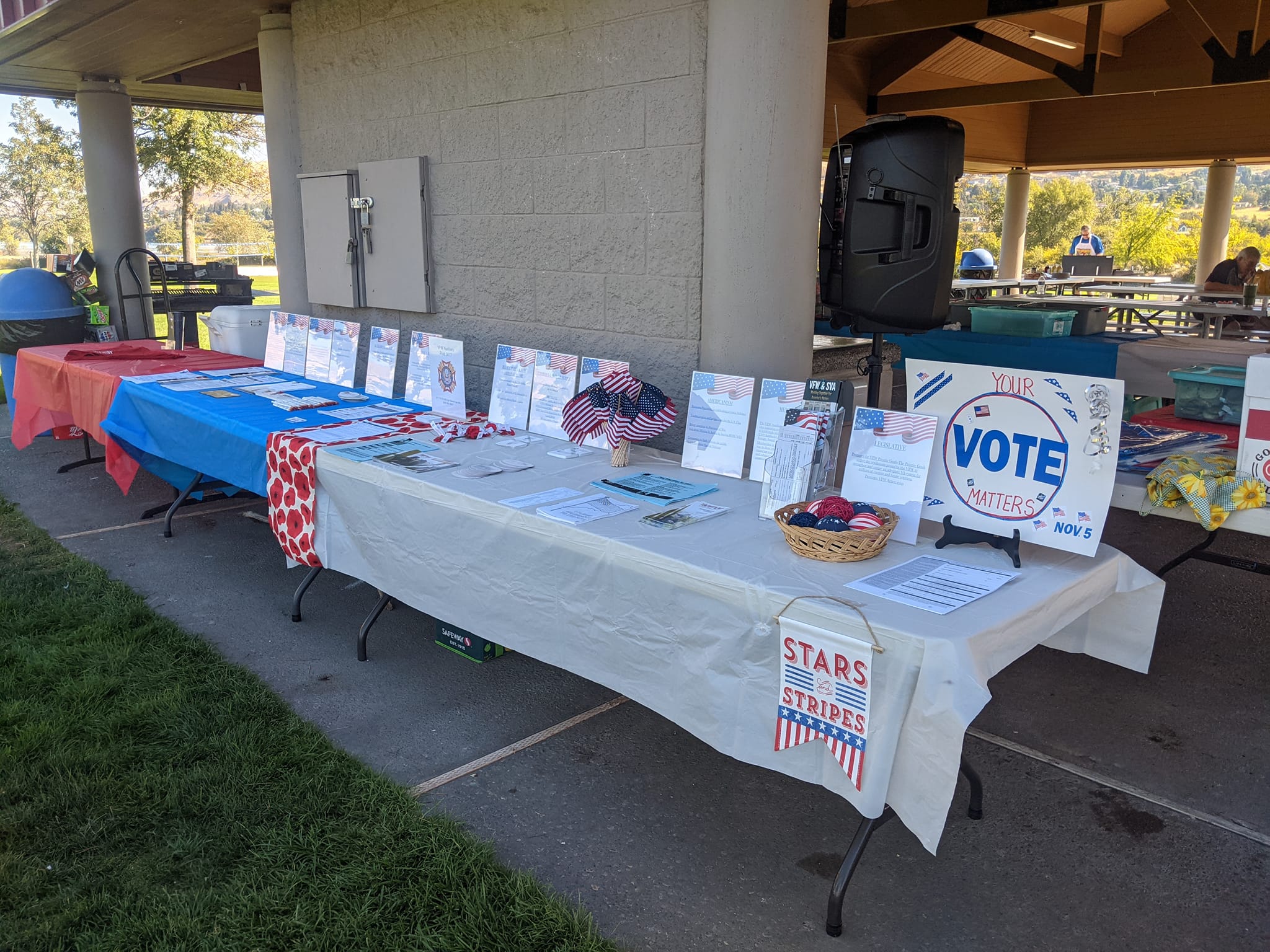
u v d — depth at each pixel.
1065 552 2.34
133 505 5.44
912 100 10.57
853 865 2.03
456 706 3.11
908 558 2.29
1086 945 2.02
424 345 4.28
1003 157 13.59
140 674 3.17
